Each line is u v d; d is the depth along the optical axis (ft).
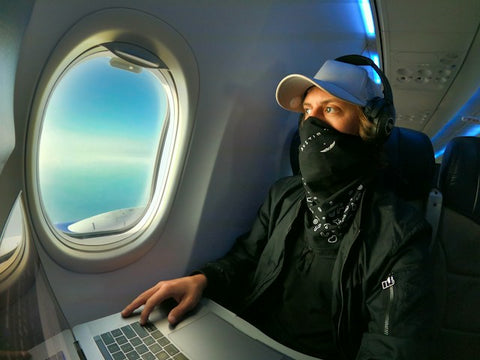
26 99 2.68
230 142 4.40
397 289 2.74
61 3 2.62
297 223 3.75
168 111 4.13
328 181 3.25
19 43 1.57
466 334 3.59
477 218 3.48
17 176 1.95
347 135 3.21
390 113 3.08
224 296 3.87
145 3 3.06
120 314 3.10
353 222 3.21
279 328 3.51
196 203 4.29
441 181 3.70
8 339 1.30
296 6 4.44
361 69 3.39
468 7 5.34
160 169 4.17
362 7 5.61
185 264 4.34
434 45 6.74
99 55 3.29
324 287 3.35
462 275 3.58
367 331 3.13
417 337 2.53
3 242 1.54
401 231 2.98
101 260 3.66
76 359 2.24
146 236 3.99
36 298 1.87
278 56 4.55
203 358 2.54
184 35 3.45
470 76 7.89
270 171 5.13
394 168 3.71
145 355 2.55
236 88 4.21
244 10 3.87
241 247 4.37
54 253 3.34
